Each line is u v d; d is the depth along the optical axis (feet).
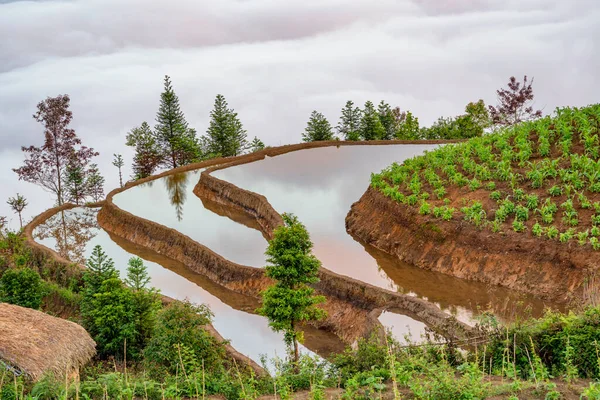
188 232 170.71
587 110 150.51
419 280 122.31
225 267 139.13
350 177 209.87
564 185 124.67
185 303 84.07
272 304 87.35
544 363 62.49
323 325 112.47
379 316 101.60
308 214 174.19
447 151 161.99
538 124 153.69
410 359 59.36
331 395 58.54
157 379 72.08
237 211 191.72
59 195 283.38
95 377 71.92
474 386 50.26
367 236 149.89
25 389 59.77
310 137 318.04
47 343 68.08
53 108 273.95
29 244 155.43
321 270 121.19
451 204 136.87
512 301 106.83
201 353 77.92
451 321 92.99
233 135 313.73
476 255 121.49
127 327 88.28
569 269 106.73
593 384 49.80
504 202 125.59
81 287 125.29
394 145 253.44
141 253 165.27
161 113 303.48
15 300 106.32
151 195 216.95
